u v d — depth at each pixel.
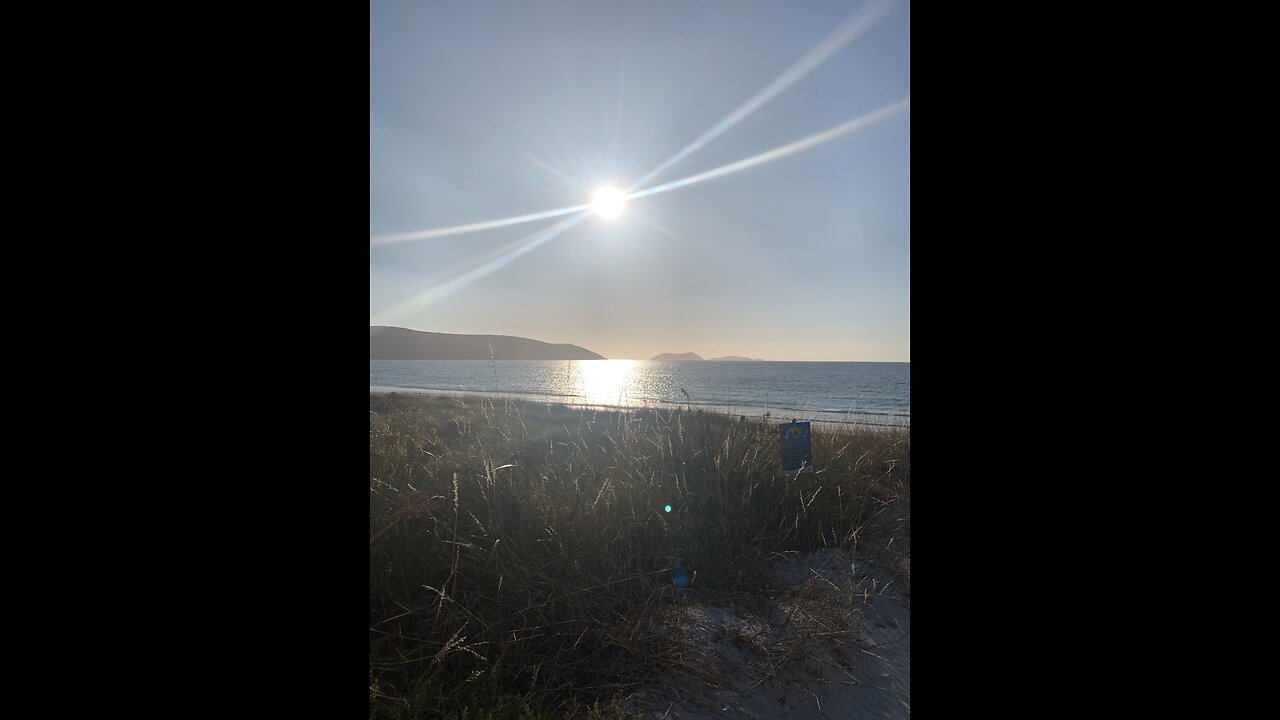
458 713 2.33
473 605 2.96
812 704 2.60
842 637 3.00
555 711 2.46
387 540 3.26
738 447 4.88
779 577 3.62
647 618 2.98
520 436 5.49
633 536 3.76
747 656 2.86
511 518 3.65
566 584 3.09
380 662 2.49
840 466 5.30
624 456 4.76
